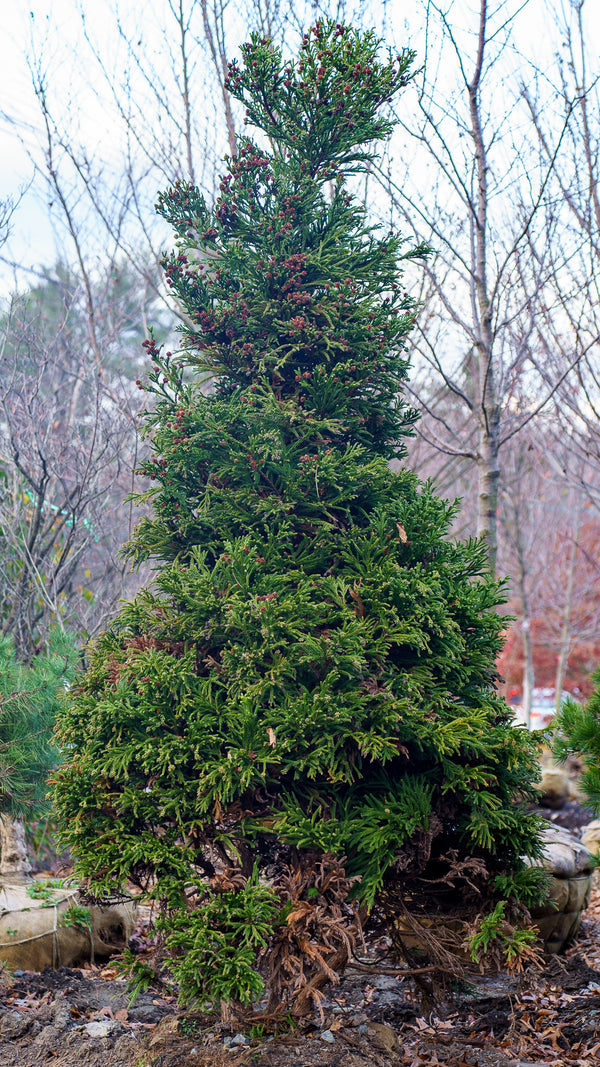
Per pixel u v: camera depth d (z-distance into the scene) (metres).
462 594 4.02
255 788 3.75
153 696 3.78
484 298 6.82
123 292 10.79
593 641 16.14
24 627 8.03
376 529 4.04
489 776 3.79
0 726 5.67
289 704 3.67
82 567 9.59
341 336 4.19
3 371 8.70
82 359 9.15
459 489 12.20
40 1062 3.93
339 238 4.43
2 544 8.29
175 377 4.31
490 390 6.97
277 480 4.20
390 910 4.11
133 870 3.78
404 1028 4.61
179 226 4.48
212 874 3.95
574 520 14.86
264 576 3.86
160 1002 4.85
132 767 3.86
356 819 3.75
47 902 5.43
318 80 4.32
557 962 5.67
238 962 3.34
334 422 4.11
